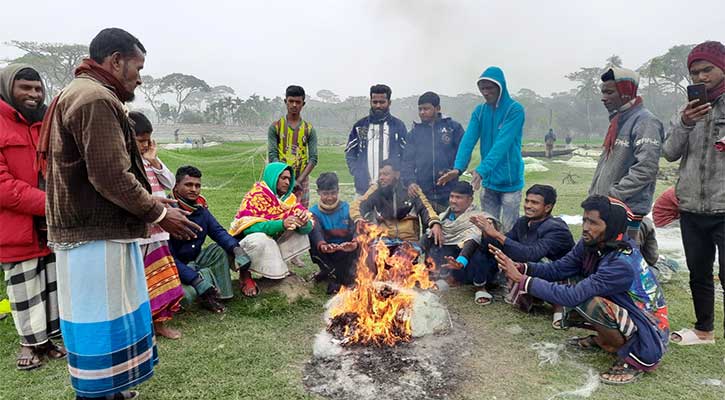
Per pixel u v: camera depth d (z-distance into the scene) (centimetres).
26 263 322
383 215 522
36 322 328
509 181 529
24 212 312
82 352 241
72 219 234
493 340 368
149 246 358
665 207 460
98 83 233
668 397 289
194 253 430
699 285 357
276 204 467
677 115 360
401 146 572
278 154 577
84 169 233
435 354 339
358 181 582
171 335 369
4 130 308
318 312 425
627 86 400
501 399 285
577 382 307
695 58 333
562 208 919
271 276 439
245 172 1705
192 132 5569
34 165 317
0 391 295
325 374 313
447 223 502
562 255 428
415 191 535
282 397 287
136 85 255
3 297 442
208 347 354
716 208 336
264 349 351
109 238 241
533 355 343
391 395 287
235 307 427
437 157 571
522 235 451
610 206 317
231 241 431
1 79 318
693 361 333
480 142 548
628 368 311
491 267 472
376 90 557
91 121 219
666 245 660
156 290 358
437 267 509
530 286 343
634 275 315
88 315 239
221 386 299
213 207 909
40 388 299
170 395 289
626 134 403
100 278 240
